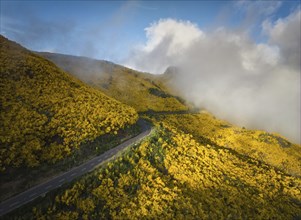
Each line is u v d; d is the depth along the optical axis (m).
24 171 43.47
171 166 48.66
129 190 41.03
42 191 40.56
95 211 36.72
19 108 53.91
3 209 36.59
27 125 50.66
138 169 45.00
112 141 57.97
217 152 61.31
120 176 42.88
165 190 42.22
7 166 42.72
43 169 45.09
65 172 45.94
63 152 49.41
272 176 58.34
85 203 37.09
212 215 40.12
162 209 38.69
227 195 45.78
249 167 59.22
